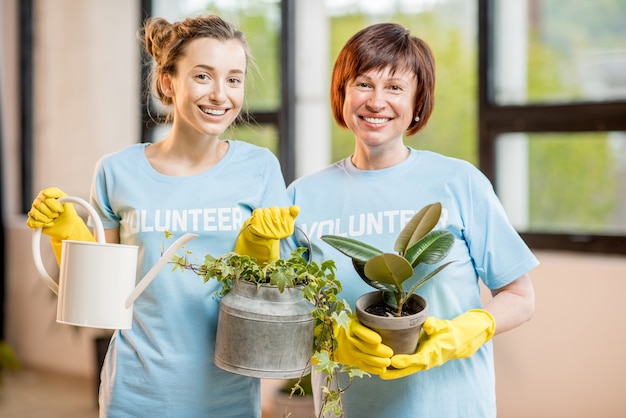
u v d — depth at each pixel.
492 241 1.67
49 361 4.47
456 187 1.67
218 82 1.61
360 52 1.63
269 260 1.61
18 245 4.53
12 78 4.57
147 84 2.09
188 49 1.61
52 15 4.37
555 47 3.19
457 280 1.66
